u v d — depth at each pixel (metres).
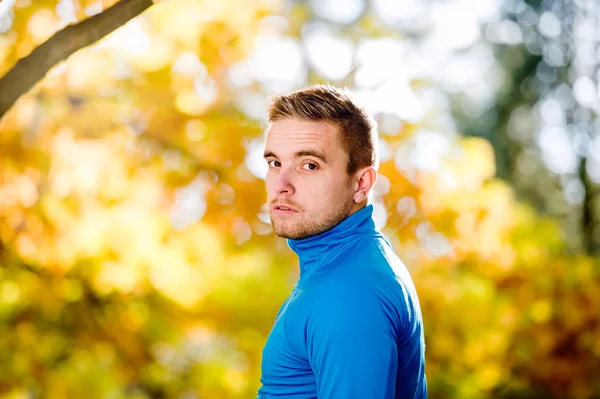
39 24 3.85
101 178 5.40
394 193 5.70
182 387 7.44
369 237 2.12
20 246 5.50
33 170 5.30
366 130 2.21
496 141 17.58
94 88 5.38
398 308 1.95
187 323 6.82
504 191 6.30
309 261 2.14
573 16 16.73
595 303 8.84
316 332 1.88
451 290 8.36
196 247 5.80
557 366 9.07
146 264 5.65
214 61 5.67
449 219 5.84
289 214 2.14
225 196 5.70
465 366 8.80
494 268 7.16
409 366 2.08
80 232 5.39
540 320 8.87
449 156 6.05
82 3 3.12
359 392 1.80
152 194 5.66
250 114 6.26
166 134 5.68
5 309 6.36
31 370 6.56
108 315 6.52
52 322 6.55
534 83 17.64
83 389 6.58
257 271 7.54
